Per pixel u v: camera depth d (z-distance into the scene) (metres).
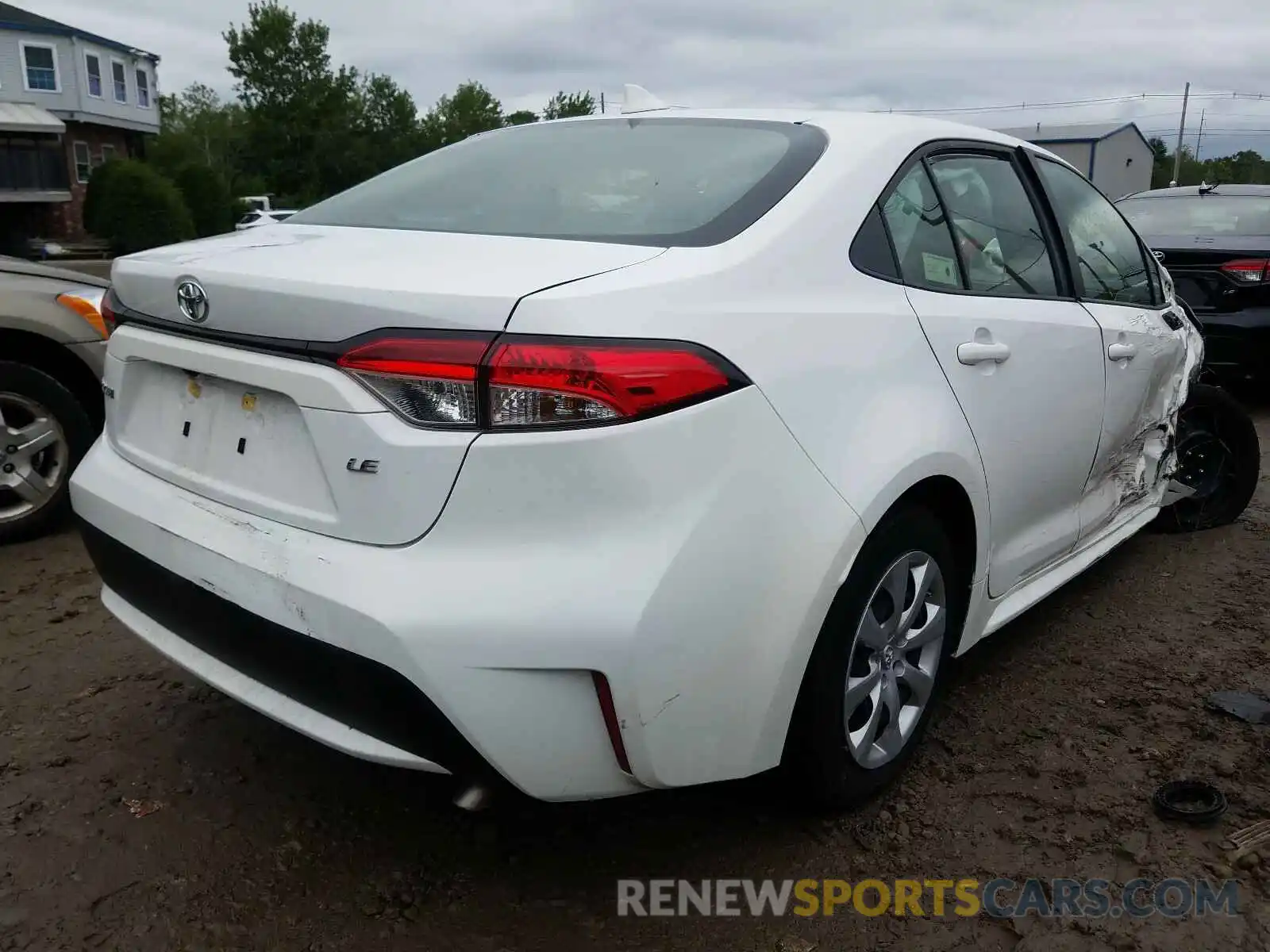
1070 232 3.48
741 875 2.44
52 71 42.50
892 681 2.61
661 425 1.95
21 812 2.61
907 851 2.52
